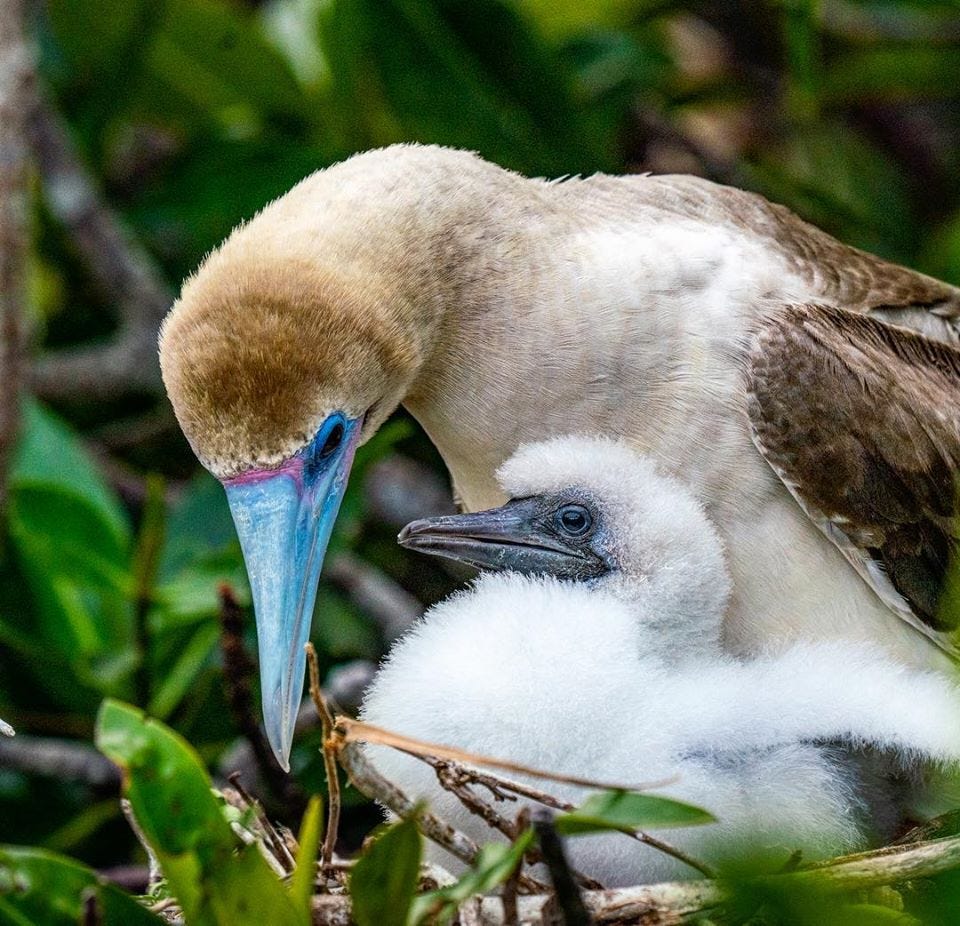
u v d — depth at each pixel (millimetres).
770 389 11445
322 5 15195
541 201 12211
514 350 11797
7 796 12977
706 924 9195
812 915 8359
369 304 11445
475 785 10258
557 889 8320
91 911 8438
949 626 11547
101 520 12953
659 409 11586
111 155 16672
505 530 11352
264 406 11133
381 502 15750
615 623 10656
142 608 12508
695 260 11734
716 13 17531
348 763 9305
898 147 17375
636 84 15828
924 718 10344
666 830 10039
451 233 11922
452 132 15031
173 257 16109
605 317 11625
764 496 11484
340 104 15500
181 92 15727
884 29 16969
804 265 12492
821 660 10758
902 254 16391
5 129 12938
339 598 14281
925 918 8367
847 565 11594
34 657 12898
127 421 16328
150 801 8688
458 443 12227
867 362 11883
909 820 11055
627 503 11133
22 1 13086
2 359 12883
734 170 16297
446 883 9656
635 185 12641
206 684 12828
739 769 10328
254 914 8523
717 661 11016
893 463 11625
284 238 11641
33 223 15617
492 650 10586
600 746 10328
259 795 12641
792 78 16000
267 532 11195
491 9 14555
